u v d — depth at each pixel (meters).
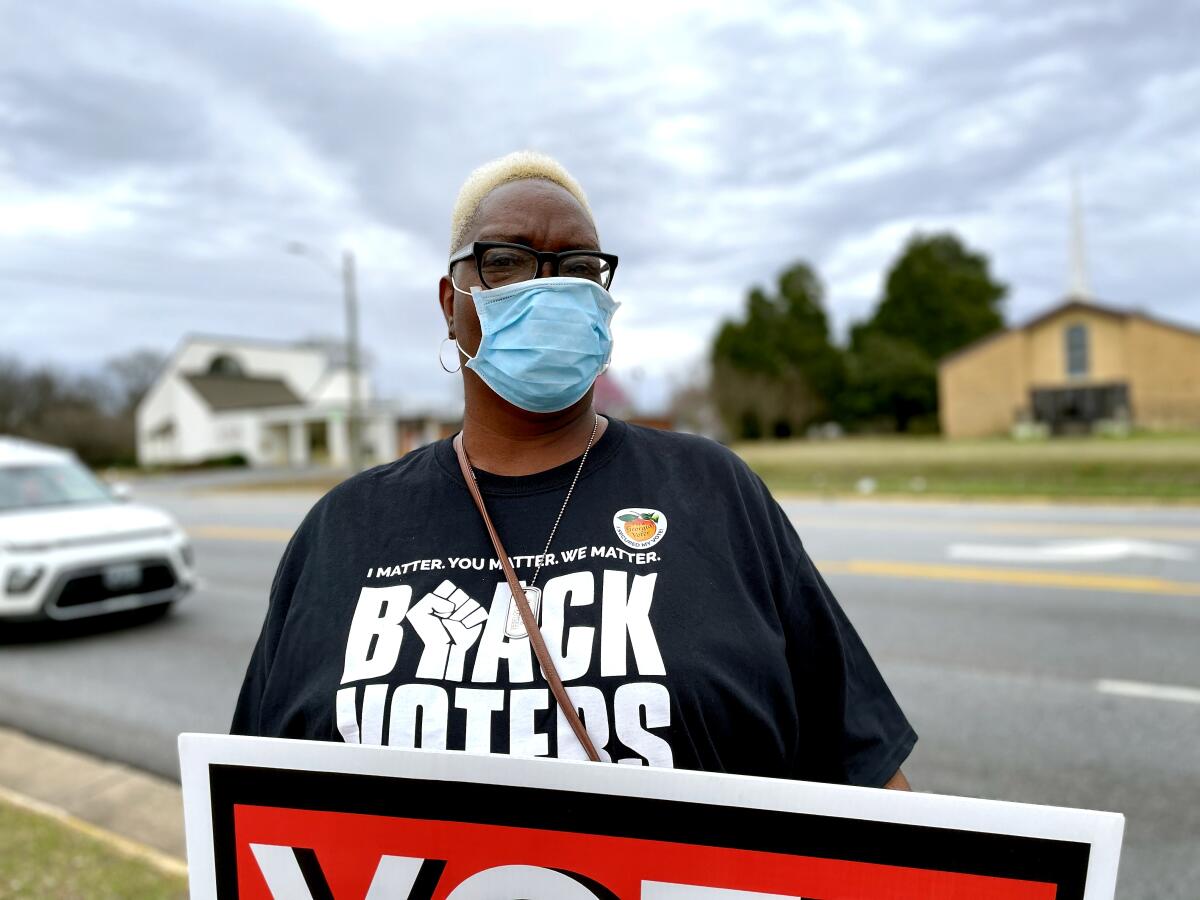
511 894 1.19
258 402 48.94
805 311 53.41
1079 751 4.10
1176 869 3.08
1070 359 39.12
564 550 1.28
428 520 1.35
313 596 1.36
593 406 1.50
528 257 1.44
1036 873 1.12
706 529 1.31
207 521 16.08
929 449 29.91
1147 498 14.34
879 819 1.14
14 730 4.75
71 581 6.44
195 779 1.31
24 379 53.56
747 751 1.26
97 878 2.94
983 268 56.28
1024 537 10.56
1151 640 5.90
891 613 6.86
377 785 1.22
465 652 1.23
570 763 1.15
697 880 1.16
